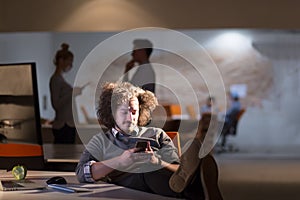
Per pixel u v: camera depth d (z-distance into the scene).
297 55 11.51
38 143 2.69
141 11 7.99
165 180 2.28
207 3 8.01
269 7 8.02
